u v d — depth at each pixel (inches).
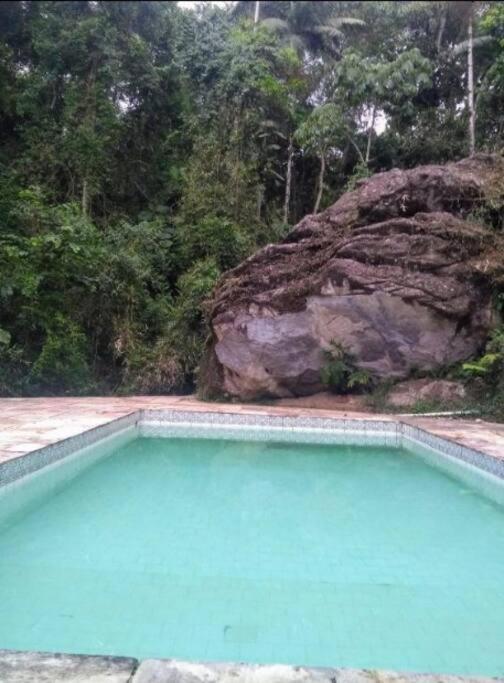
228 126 597.9
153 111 594.2
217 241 512.1
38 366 378.0
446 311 310.8
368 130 647.8
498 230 336.2
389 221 339.3
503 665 76.7
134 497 166.6
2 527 135.7
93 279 420.5
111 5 565.3
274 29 748.6
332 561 116.3
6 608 90.8
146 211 576.1
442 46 696.4
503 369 293.0
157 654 77.6
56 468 178.1
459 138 631.8
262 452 237.6
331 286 327.9
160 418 287.1
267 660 77.0
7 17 540.1
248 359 347.9
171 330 454.6
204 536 131.5
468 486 185.0
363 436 267.0
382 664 76.6
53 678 51.5
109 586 100.7
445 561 117.4
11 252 372.2
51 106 533.3
